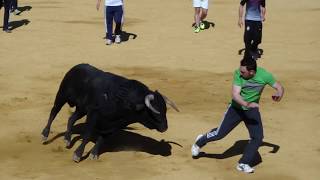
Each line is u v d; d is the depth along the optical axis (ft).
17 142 42.09
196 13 89.45
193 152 38.27
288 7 120.47
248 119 36.19
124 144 41.96
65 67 65.87
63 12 109.70
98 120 37.73
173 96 54.60
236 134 44.42
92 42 80.79
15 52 73.31
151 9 115.75
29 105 51.29
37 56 71.15
